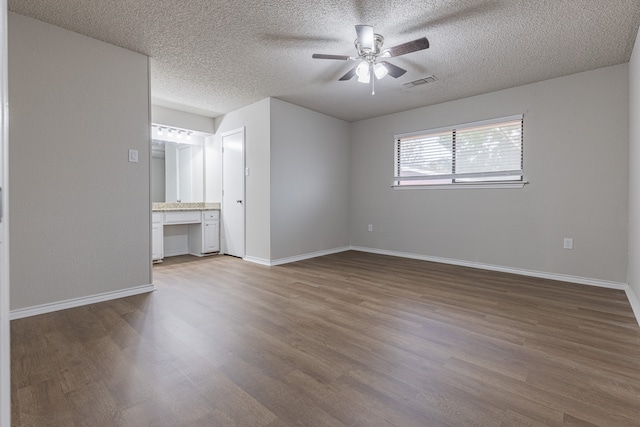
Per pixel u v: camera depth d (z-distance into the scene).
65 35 2.54
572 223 3.41
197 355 1.82
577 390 1.49
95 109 2.71
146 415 1.32
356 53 2.92
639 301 2.43
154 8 2.27
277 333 2.12
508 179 3.88
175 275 3.69
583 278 3.35
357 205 5.45
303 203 4.68
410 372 1.65
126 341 1.99
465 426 1.26
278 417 1.32
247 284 3.31
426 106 4.51
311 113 4.77
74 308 2.58
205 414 1.33
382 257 4.82
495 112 3.89
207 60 3.09
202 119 5.02
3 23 0.64
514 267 3.81
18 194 2.36
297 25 2.49
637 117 2.56
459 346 1.94
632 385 1.53
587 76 3.29
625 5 2.18
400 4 2.21
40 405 1.38
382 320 2.34
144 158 3.00
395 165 4.92
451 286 3.23
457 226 4.28
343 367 1.70
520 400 1.42
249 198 4.54
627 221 3.11
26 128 2.39
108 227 2.79
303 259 4.67
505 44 2.74
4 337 0.65
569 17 2.34
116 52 2.81
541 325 2.24
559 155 3.47
